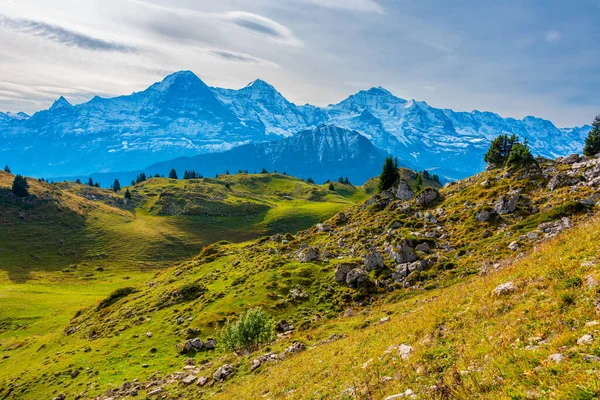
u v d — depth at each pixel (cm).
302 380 2364
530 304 1667
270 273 6650
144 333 5825
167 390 3703
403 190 10412
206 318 5666
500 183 7650
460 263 5128
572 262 1827
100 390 4203
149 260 17262
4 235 16888
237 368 3588
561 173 6794
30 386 4850
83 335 6731
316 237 9462
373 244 7300
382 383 1686
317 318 5003
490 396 1141
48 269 15188
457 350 1647
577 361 1099
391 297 4922
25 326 9094
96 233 19162
